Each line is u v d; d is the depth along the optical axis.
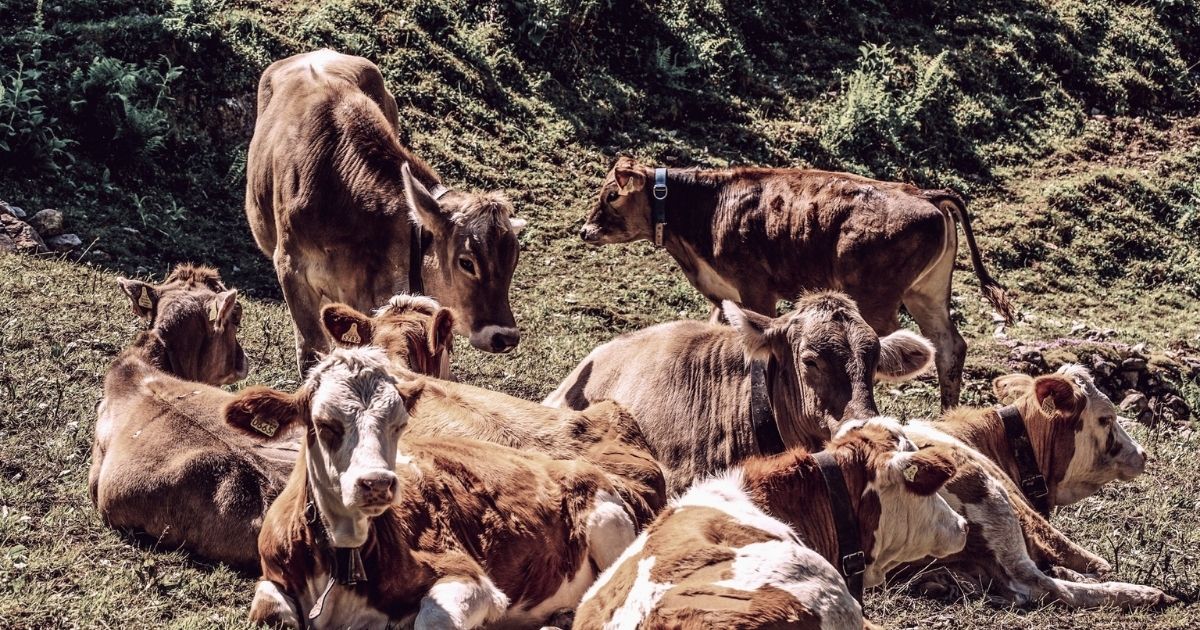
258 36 16.86
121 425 7.04
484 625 5.46
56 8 16.09
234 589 6.27
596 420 7.00
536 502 5.99
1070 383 8.23
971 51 22.48
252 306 12.01
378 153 9.34
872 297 11.14
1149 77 23.72
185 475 6.59
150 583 6.12
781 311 13.95
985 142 20.80
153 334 7.81
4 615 5.60
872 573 5.70
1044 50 23.25
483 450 6.11
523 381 11.12
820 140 19.39
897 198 11.12
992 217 18.83
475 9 19.47
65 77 15.03
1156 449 11.47
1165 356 14.64
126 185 14.49
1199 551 8.55
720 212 11.98
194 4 16.36
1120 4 25.48
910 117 20.12
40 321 9.86
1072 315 16.70
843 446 5.58
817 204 11.38
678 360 7.89
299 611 5.47
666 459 7.68
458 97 17.78
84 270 11.65
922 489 5.43
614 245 16.03
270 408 5.08
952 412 8.51
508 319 8.84
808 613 4.55
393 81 17.45
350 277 9.32
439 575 5.35
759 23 21.47
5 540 6.45
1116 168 20.86
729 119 19.52
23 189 13.59
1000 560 7.30
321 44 17.39
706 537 4.87
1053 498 8.72
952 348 11.50
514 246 8.89
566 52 19.34
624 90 19.25
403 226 9.05
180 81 15.61
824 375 6.66
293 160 9.54
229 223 14.66
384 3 18.61
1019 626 6.86
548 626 5.93
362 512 4.88
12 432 7.86
